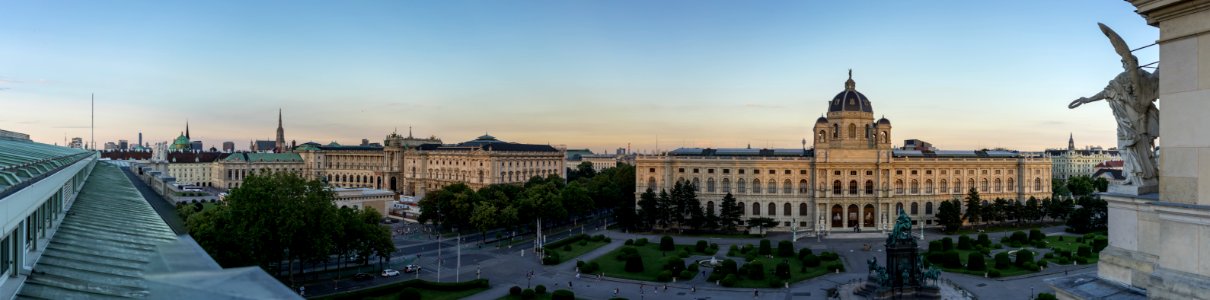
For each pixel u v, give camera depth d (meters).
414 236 197.12
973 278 135.25
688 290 127.25
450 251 170.88
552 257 153.38
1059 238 187.50
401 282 122.94
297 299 26.14
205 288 27.28
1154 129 26.28
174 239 43.91
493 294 122.31
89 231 41.56
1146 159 26.16
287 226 108.12
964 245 170.25
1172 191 22.62
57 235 38.06
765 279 135.12
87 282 28.91
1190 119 21.80
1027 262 142.75
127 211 56.75
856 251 172.38
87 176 84.81
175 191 169.50
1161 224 22.95
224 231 107.88
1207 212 20.81
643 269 144.88
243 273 29.88
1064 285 28.05
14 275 26.97
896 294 112.56
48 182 34.75
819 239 195.62
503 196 198.62
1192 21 21.52
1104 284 26.72
